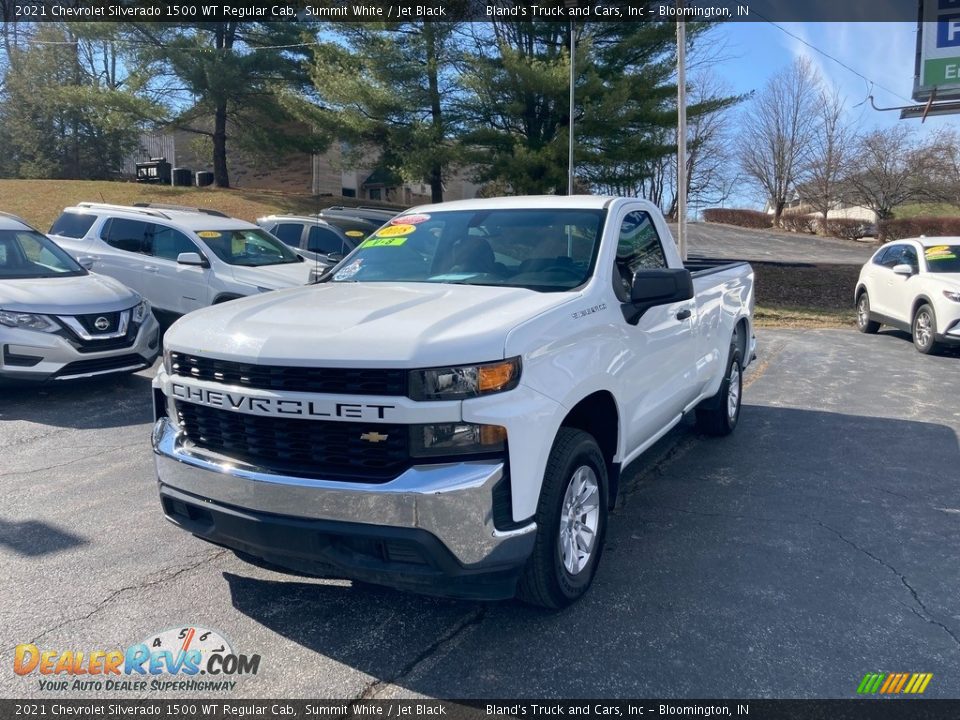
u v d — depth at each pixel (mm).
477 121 24328
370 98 23109
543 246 4691
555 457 3742
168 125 30766
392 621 3854
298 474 3428
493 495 3363
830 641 3678
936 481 6031
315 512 3367
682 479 6051
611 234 4734
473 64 22625
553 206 5062
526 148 22812
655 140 23781
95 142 40375
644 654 3561
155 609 3955
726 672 3426
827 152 50469
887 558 4613
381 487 3271
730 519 5219
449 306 3805
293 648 3613
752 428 7582
